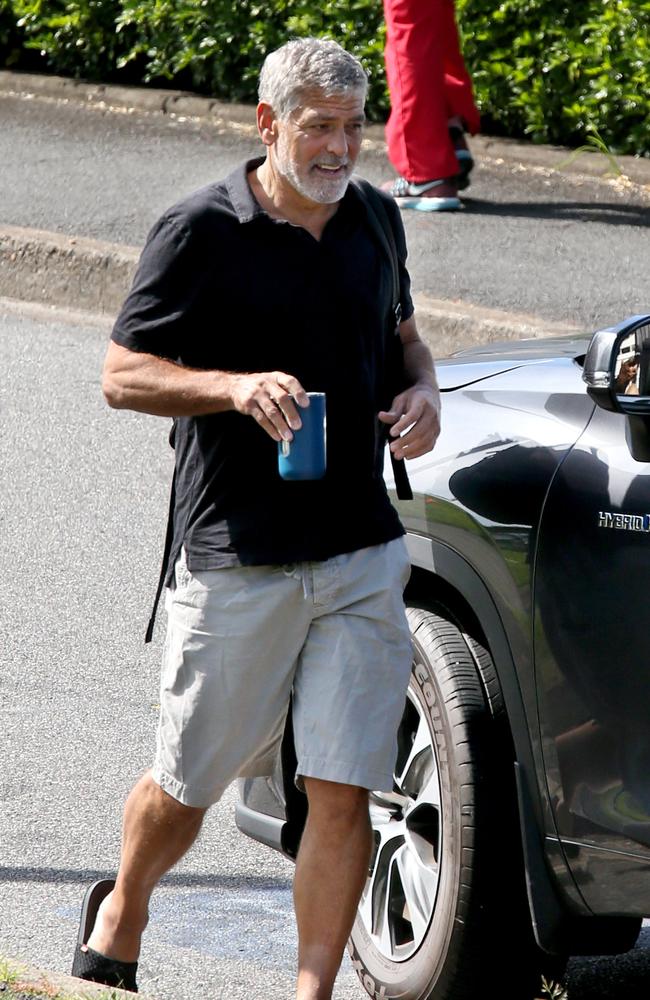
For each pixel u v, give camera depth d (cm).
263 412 1110
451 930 1255
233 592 1184
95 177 4094
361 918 1377
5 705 1934
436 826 1318
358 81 1138
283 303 1162
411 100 3656
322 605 1180
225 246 1159
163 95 4709
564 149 4141
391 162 3859
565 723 1212
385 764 1178
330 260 1176
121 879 1266
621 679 1175
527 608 1239
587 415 1259
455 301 3177
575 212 3741
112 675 2019
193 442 1202
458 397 1384
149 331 1165
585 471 1223
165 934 1501
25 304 3612
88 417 2895
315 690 1184
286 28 4469
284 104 1135
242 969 1435
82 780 1769
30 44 4988
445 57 3662
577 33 4069
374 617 1186
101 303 3581
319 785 1181
